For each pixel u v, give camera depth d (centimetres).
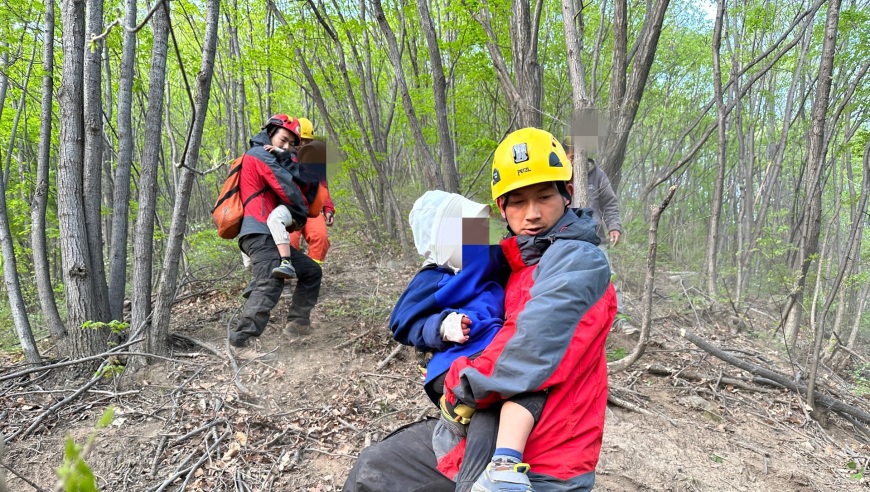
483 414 140
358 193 715
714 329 562
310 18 672
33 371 357
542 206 148
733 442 334
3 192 411
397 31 796
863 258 621
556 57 823
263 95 845
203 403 341
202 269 597
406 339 166
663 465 304
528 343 127
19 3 532
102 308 399
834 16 480
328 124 674
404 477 163
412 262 653
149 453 294
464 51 645
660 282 700
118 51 587
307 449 303
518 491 121
